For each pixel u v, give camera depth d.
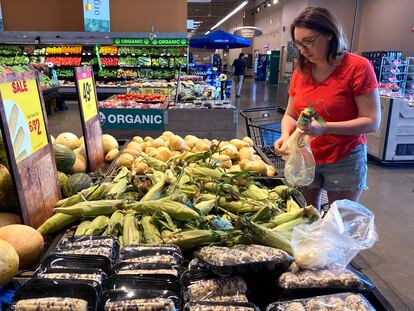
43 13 12.46
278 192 1.70
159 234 1.33
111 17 12.69
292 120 2.23
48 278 0.98
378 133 5.64
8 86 1.30
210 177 1.74
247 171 1.78
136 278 1.00
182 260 1.15
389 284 2.59
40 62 11.82
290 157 1.85
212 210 1.59
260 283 1.07
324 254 1.09
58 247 1.17
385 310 1.01
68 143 2.28
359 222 1.31
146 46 12.12
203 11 29.06
